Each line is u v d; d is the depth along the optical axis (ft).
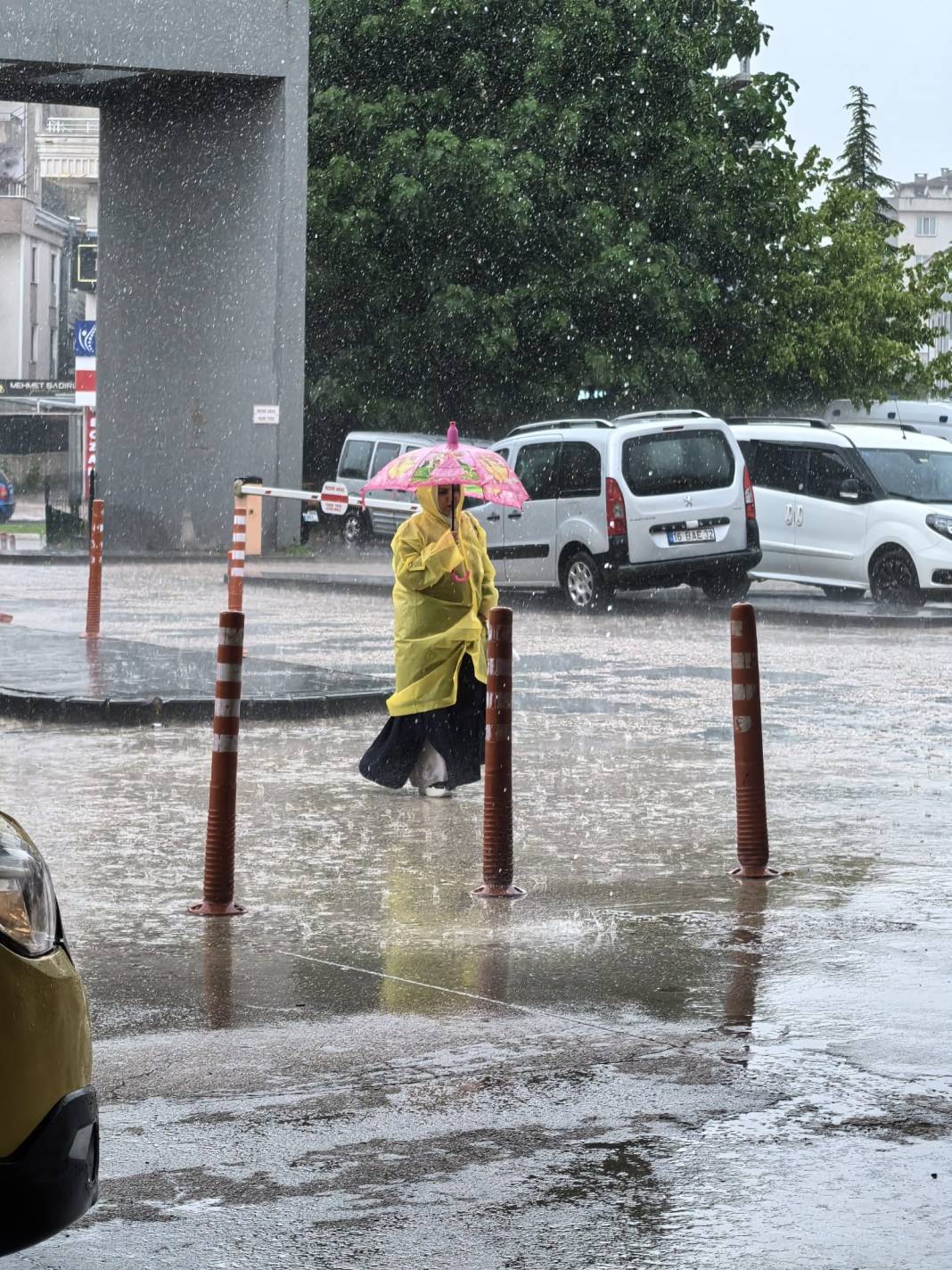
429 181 144.66
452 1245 15.96
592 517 85.76
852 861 32.99
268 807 38.19
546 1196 17.10
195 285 134.10
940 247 594.24
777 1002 23.72
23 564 124.16
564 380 147.54
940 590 84.74
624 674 61.87
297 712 51.01
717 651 69.36
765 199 157.79
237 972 25.25
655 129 151.33
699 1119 19.22
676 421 86.53
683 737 48.19
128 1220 16.52
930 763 43.96
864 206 187.11
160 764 43.19
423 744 38.96
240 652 29.01
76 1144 13.39
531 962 25.81
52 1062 13.25
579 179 149.59
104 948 26.58
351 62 151.84
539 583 88.89
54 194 337.11
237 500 73.51
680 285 150.10
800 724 50.34
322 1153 18.21
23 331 302.04
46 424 249.96
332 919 28.53
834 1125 19.04
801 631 78.59
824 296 166.50
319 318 150.92
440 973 25.22
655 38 149.79
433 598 38.42
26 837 14.17
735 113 161.07
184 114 134.10
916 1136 18.70
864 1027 22.54
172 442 135.54
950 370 182.70
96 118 313.32
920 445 90.27
